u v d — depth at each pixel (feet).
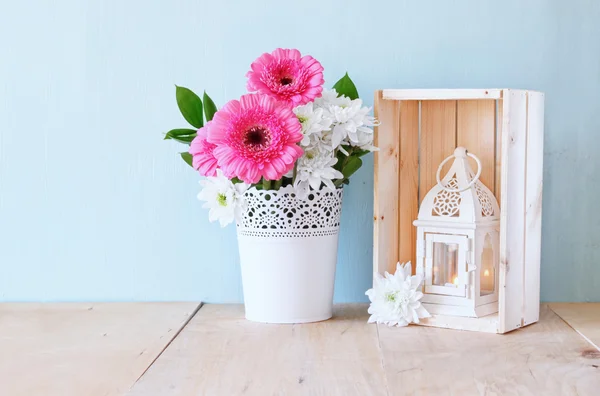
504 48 5.19
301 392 3.37
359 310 5.11
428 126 5.18
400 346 4.16
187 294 5.38
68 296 5.38
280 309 4.70
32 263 5.38
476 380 3.53
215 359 3.90
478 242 4.60
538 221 4.78
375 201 4.74
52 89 5.30
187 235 5.36
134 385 3.46
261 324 4.70
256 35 5.26
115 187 5.34
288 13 5.24
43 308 5.17
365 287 5.33
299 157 4.39
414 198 5.19
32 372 3.67
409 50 5.22
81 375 3.62
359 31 5.23
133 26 5.27
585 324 4.65
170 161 5.32
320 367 3.75
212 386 3.45
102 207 5.35
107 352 4.03
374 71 5.24
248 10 5.24
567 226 5.24
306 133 4.37
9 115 5.32
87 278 5.38
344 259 5.33
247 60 5.27
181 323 4.70
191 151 4.44
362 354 3.99
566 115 5.18
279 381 3.52
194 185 5.32
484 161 5.07
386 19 5.22
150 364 3.81
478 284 4.61
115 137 5.32
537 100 4.70
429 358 3.91
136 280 5.38
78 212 5.36
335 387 3.43
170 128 5.31
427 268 4.75
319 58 5.24
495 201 4.85
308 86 4.41
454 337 4.36
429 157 5.19
